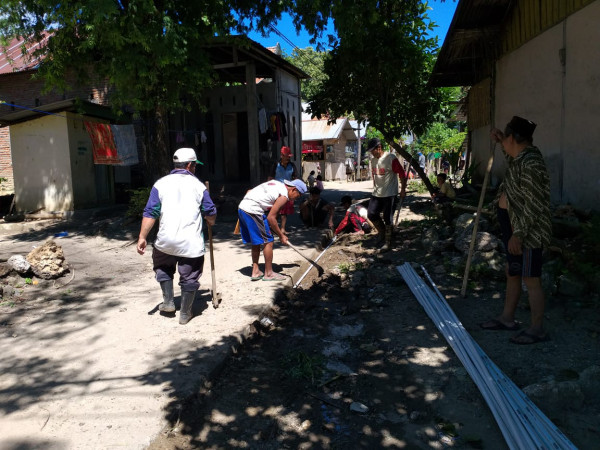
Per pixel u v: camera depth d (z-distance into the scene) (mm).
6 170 17266
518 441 2641
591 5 6074
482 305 4734
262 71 16688
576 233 5699
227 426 3078
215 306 5027
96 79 15008
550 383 3088
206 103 16266
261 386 3594
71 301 5391
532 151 3742
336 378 3629
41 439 2797
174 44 7984
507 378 3254
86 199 12469
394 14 11312
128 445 2754
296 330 4688
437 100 14023
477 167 11836
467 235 6141
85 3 7469
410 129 14852
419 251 7086
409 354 3916
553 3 7105
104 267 7066
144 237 4578
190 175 4699
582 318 4125
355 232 9289
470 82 12984
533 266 3705
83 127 12297
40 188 12234
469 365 3494
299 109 18938
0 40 9016
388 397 3346
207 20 9086
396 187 7438
